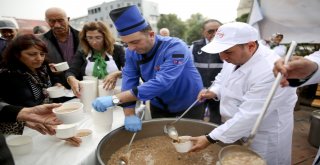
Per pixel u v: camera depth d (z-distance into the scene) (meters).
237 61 1.19
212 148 1.33
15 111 1.04
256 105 1.08
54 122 1.04
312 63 0.83
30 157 1.08
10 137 1.20
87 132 1.30
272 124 1.29
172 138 1.32
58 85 1.84
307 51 2.51
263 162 0.85
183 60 1.38
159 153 1.28
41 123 1.03
